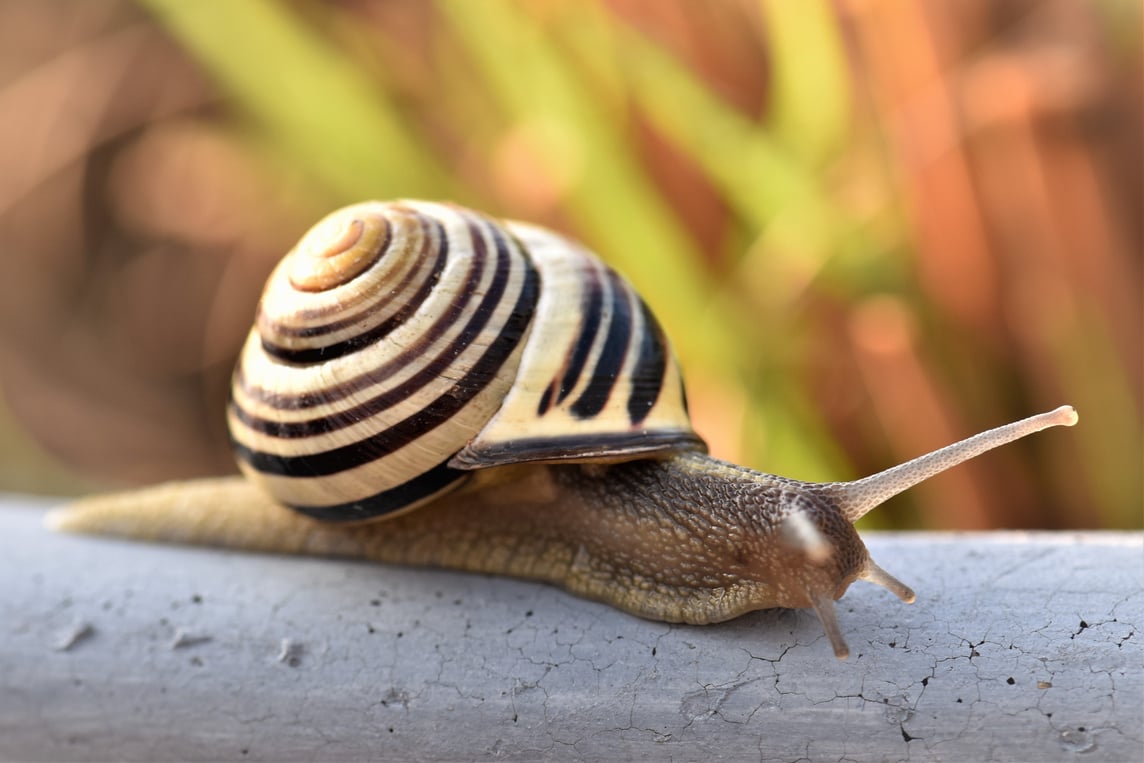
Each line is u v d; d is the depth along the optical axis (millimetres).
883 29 166
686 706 130
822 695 129
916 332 165
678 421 139
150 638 135
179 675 134
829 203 165
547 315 138
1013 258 168
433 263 137
